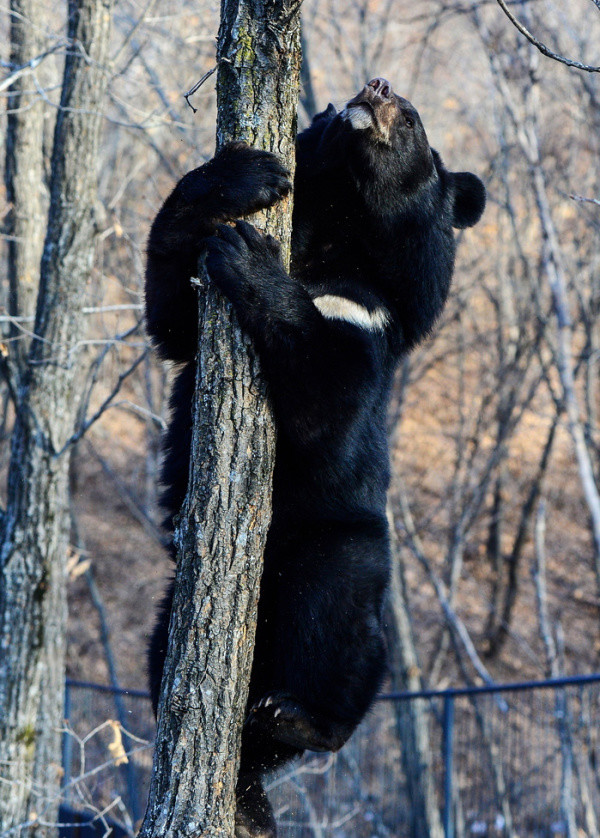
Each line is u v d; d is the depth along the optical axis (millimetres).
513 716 16203
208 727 4719
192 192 5465
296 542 6055
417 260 6719
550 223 15859
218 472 4836
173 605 4871
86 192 10281
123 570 29391
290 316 5066
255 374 4980
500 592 26297
